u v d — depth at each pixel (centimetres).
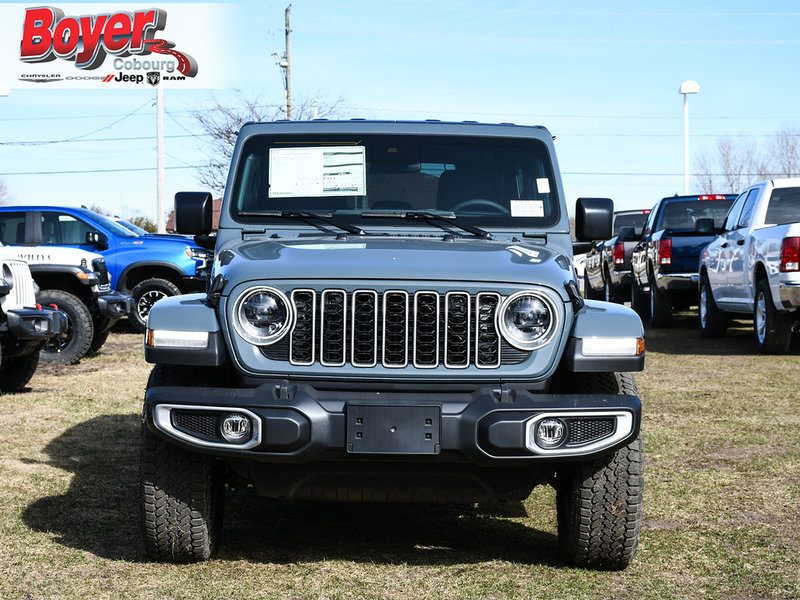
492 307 402
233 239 496
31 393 938
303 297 402
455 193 512
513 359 403
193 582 413
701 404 859
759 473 614
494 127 530
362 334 401
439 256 422
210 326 402
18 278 893
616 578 423
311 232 494
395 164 514
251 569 431
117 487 575
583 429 396
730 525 505
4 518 509
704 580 421
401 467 398
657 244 1565
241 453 389
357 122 525
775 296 1136
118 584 410
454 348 401
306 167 512
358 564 441
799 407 840
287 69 4591
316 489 412
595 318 408
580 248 550
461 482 410
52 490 566
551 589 408
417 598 397
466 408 391
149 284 1539
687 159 3478
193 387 398
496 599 396
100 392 945
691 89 3447
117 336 1540
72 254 1214
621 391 421
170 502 418
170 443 411
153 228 4434
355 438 386
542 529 505
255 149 516
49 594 397
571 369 400
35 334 876
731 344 1348
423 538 486
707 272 1408
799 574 429
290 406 386
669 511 532
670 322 1622
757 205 1238
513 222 506
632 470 414
